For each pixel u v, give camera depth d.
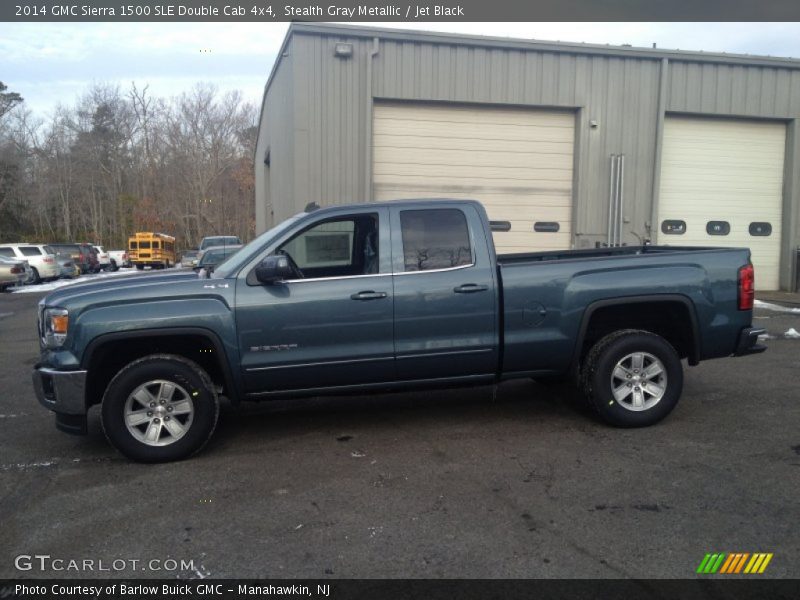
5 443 5.57
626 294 5.48
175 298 5.02
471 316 5.34
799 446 5.09
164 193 68.19
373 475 4.64
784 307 13.39
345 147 13.31
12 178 59.56
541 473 4.61
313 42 13.02
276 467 4.86
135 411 4.99
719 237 15.85
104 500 4.31
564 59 14.16
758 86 15.33
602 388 5.50
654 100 14.73
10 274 23.88
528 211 14.51
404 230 5.39
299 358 5.15
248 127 66.69
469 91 13.74
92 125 69.44
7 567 3.46
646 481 4.43
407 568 3.37
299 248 5.91
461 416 6.08
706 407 6.23
